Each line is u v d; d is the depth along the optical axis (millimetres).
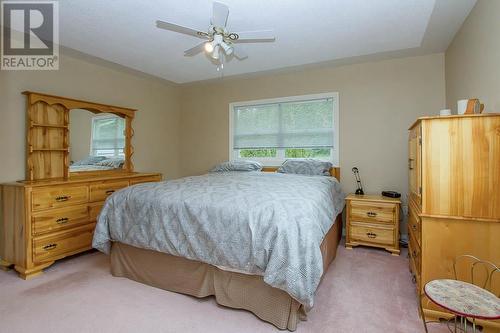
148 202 2160
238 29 2578
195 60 3496
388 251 3086
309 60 3490
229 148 4570
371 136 3604
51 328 1704
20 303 1990
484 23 2043
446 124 1736
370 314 1849
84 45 3002
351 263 2744
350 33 2703
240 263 1738
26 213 2438
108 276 2443
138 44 2973
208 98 4742
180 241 1978
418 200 1957
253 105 4359
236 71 3971
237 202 1886
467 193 1703
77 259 2873
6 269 2594
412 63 3379
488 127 1653
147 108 4422
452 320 1711
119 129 3926
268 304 1752
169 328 1708
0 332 1666
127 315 1842
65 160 3213
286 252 1582
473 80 2275
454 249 1741
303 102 3986
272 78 4184
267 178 3113
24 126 2930
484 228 1680
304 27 2562
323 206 2123
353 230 3201
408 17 2393
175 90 4953
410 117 3402
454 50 2832
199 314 1855
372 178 3615
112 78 3861
